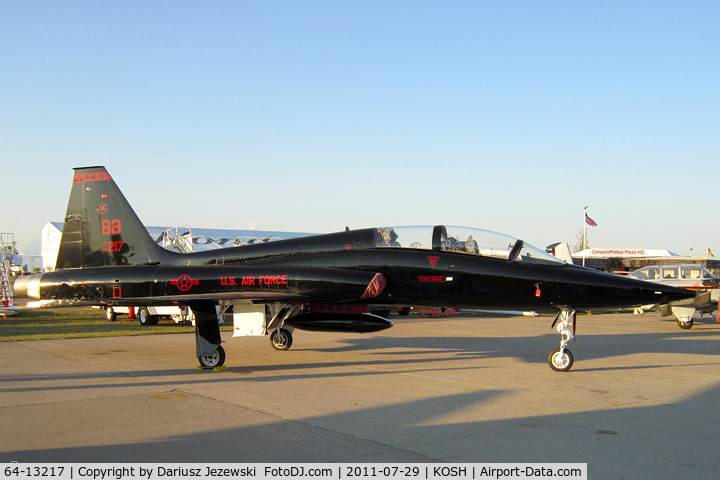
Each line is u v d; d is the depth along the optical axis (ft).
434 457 18.20
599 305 35.99
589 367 37.24
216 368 35.01
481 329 65.67
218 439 19.97
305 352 44.01
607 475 16.74
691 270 70.13
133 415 23.34
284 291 35.45
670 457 18.47
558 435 20.83
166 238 80.53
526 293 36.70
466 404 25.80
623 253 151.33
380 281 35.17
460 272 37.76
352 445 19.39
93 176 43.32
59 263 43.39
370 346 48.19
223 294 35.42
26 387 29.37
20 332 59.57
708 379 32.89
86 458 17.94
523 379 32.48
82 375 33.09
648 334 61.46
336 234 41.60
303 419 22.80
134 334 57.93
